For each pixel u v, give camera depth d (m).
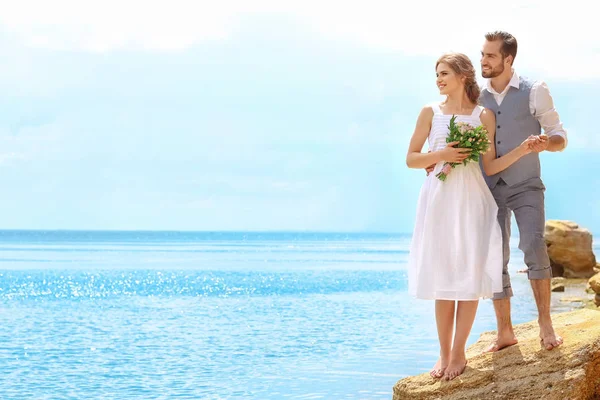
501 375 6.27
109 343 14.59
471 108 6.60
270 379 10.52
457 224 6.43
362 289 29.53
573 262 27.23
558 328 6.71
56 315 20.36
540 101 6.65
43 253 76.69
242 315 19.91
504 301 6.88
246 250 97.25
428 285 6.48
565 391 5.80
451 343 7.10
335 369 11.23
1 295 27.09
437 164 6.57
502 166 6.54
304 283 33.38
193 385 10.23
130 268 47.03
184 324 17.94
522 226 6.66
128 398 9.45
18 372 11.34
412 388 6.64
